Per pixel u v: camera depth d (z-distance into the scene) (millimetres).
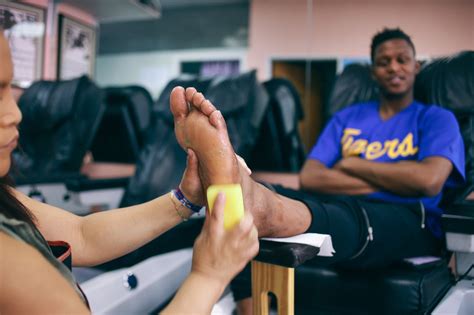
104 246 732
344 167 1322
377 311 956
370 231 937
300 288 1048
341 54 2285
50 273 469
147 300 1190
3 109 475
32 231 479
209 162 607
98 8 2715
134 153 2371
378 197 1280
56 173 2037
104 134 2453
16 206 559
